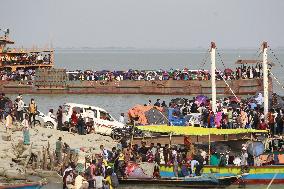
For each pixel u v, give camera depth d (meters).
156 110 83.81
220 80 140.62
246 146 65.12
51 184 58.16
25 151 65.56
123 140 73.19
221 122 79.50
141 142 73.62
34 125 82.06
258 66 139.62
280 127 76.94
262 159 64.25
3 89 147.38
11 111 82.25
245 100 100.06
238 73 140.38
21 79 148.38
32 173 60.84
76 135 80.25
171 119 83.12
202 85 142.25
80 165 60.62
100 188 54.94
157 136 75.69
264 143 66.88
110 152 65.75
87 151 72.25
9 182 57.00
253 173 62.44
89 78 149.12
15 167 61.00
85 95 147.88
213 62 86.69
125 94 147.38
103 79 149.00
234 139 71.25
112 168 60.38
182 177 62.22
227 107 89.94
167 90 145.00
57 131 80.94
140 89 146.62
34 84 147.62
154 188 62.31
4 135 72.25
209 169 63.47
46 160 63.28
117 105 130.25
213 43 87.31
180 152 67.50
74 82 148.12
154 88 145.88
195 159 64.00
